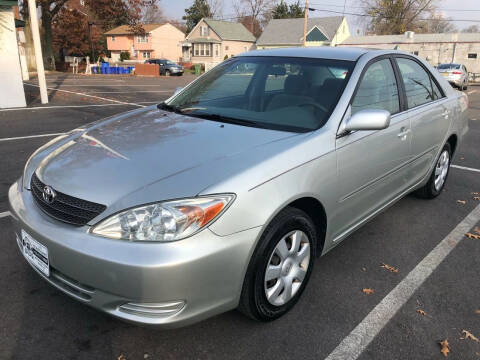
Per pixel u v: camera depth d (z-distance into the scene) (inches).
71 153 100.4
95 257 76.1
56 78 955.3
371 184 122.1
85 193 83.1
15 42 403.2
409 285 117.2
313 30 1893.5
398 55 145.3
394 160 131.8
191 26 2930.6
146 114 127.4
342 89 115.1
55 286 87.8
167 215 76.1
